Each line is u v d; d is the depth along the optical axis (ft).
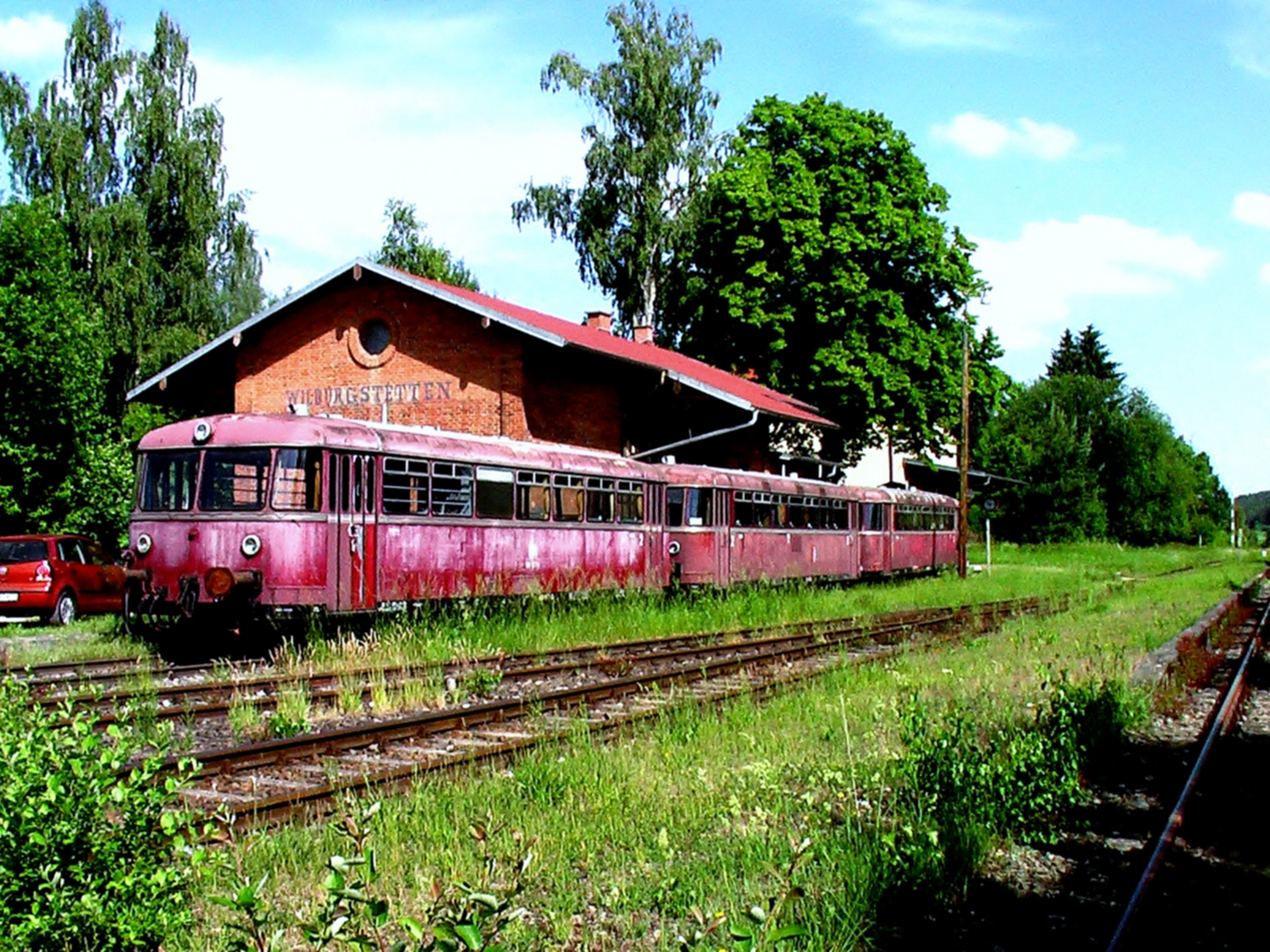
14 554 68.64
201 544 53.88
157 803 16.65
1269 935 20.38
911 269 134.31
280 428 53.62
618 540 75.66
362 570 54.85
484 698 43.04
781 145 136.05
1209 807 28.89
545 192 142.20
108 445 90.68
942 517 136.67
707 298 135.85
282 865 21.99
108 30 126.52
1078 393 297.12
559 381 94.63
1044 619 78.69
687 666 49.34
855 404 130.72
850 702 41.14
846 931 19.13
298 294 95.86
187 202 125.80
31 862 15.12
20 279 80.48
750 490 91.30
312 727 36.86
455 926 12.57
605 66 139.95
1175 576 148.77
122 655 51.93
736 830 24.32
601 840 24.03
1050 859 24.49
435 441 60.08
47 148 119.03
